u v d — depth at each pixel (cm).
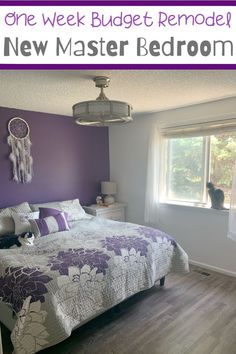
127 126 440
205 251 343
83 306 189
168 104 339
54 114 398
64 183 416
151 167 389
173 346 195
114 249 229
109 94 286
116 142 464
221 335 207
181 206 363
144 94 288
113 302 209
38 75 218
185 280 305
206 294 272
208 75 223
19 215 310
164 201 395
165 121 379
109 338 204
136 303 255
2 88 257
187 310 242
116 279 214
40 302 165
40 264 198
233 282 301
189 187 368
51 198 400
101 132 466
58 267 192
